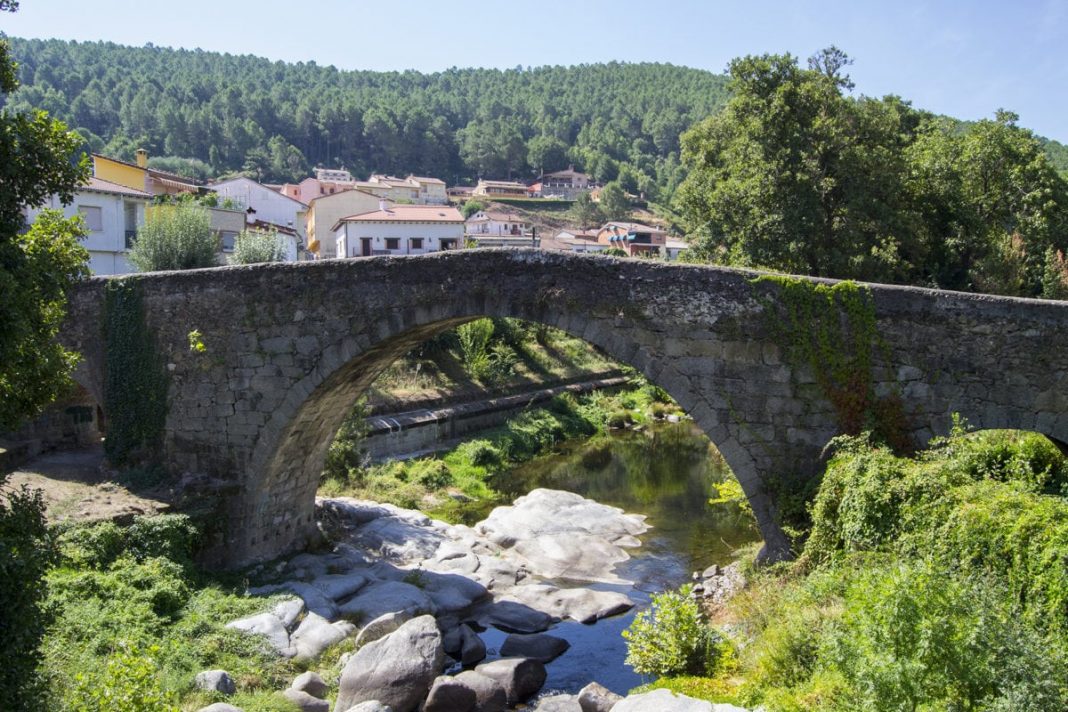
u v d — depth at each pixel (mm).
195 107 120625
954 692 7176
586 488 27156
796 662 9430
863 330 12898
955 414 12141
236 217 44688
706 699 9727
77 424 22016
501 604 16828
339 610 15672
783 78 30125
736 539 20906
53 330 10773
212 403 17453
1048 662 7297
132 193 35031
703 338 13594
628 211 109188
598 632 15609
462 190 120500
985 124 35062
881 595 7840
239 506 17344
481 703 12492
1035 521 9320
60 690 9727
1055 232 36375
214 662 12547
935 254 34281
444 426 31969
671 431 37781
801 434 13242
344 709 11953
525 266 14531
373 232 49906
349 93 151250
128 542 14859
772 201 29375
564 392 41000
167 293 17688
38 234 10656
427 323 15445
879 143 31062
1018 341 12281
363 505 22156
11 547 8664
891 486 11141
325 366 16297
